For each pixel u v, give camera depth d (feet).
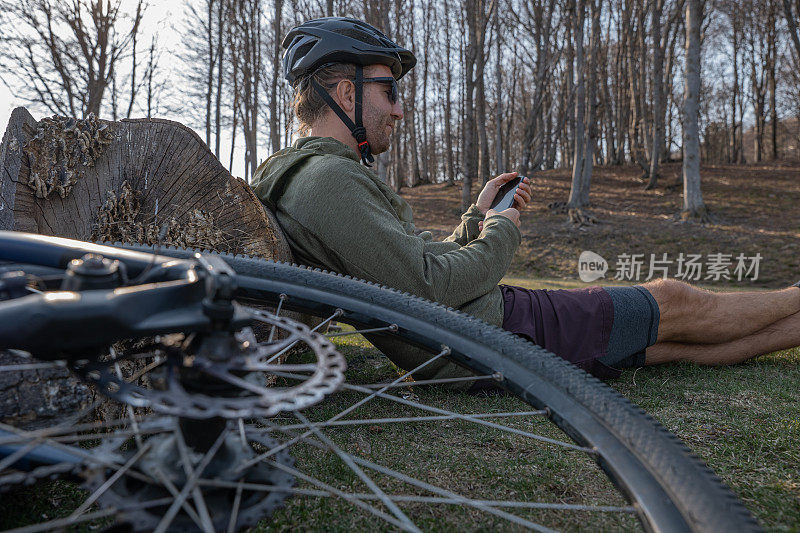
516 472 4.17
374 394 3.00
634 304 6.12
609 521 3.42
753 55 106.52
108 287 2.21
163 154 5.57
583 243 51.44
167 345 2.44
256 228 5.56
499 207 6.41
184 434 2.48
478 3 65.82
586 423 2.77
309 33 6.49
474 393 6.14
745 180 72.28
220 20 59.11
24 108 5.02
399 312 3.86
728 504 2.15
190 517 2.35
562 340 5.79
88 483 2.40
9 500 3.55
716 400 5.94
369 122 6.47
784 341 7.14
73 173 5.18
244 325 2.28
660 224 55.31
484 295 5.63
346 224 5.24
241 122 66.69
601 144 115.55
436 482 3.98
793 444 4.67
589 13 64.85
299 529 3.27
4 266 2.74
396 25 83.71
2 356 3.87
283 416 5.36
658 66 71.00
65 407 4.08
